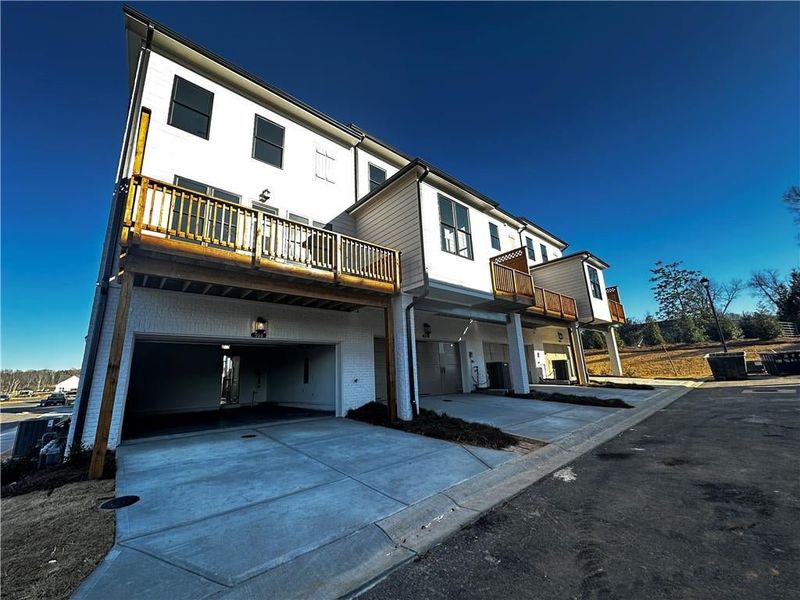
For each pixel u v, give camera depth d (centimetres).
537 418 787
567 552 248
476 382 1368
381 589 211
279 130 919
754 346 2062
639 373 2050
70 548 256
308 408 1047
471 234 991
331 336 888
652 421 741
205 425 801
